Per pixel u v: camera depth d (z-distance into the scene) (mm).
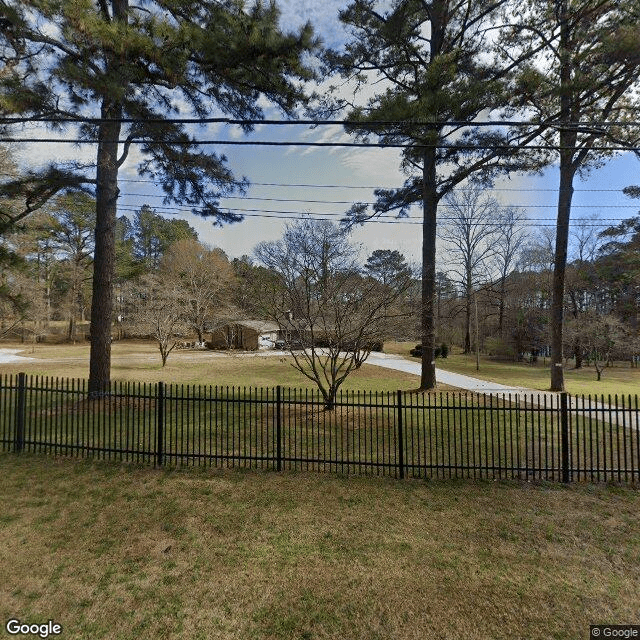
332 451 7117
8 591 3412
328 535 4352
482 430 8734
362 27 12922
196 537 4297
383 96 11430
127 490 5438
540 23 12477
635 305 28297
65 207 27484
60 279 42312
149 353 30812
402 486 5645
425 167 13422
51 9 7480
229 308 35656
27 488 5469
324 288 10016
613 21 11258
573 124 5855
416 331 13094
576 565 3840
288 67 9438
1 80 7395
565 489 5547
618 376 22484
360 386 15258
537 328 31156
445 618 3154
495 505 5070
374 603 3316
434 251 13672
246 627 3066
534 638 2957
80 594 3398
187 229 54812
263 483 5703
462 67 11188
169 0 9508
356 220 14680
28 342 41719
